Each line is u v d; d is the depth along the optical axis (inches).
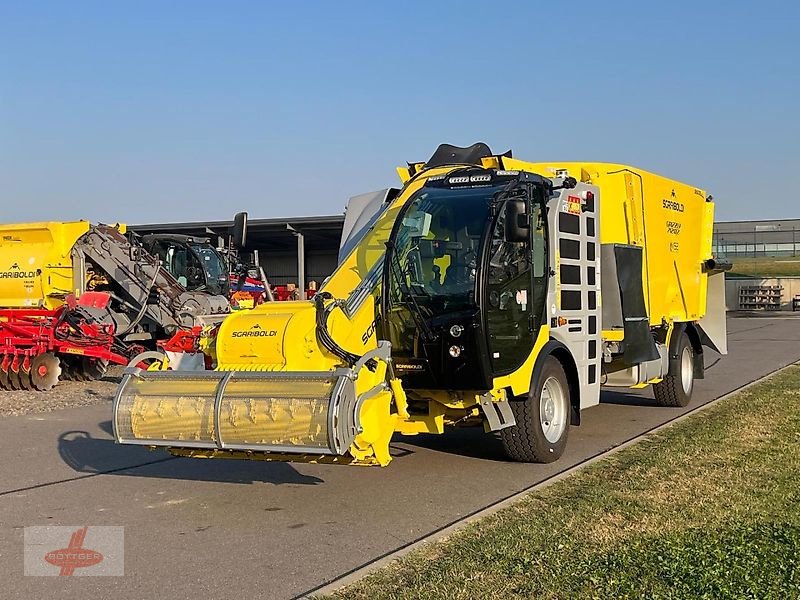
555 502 279.9
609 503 273.0
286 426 254.1
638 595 190.1
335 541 252.8
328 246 1697.8
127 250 727.1
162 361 304.3
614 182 423.5
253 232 1409.9
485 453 382.0
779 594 187.6
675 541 227.3
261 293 929.5
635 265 431.2
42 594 211.9
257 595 208.8
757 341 1003.9
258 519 279.4
